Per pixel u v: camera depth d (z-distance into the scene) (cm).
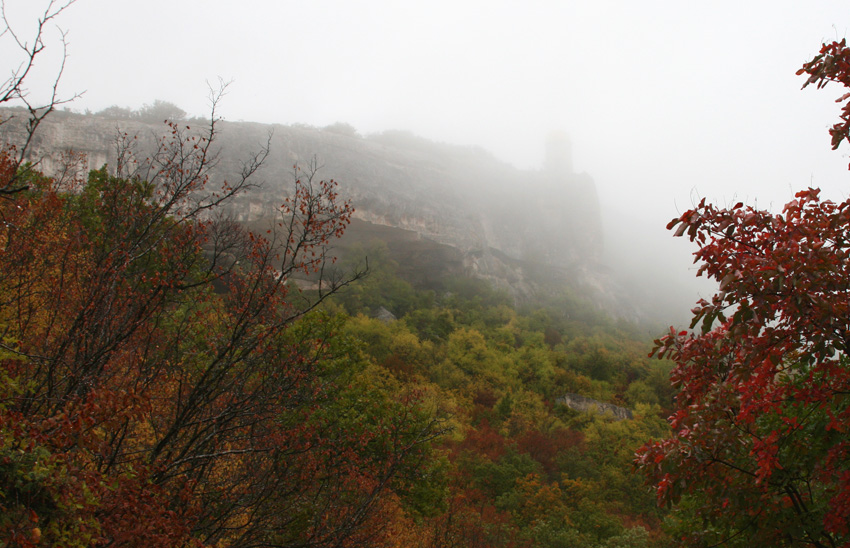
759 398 570
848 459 575
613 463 4334
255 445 873
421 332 7506
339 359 1552
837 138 592
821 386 580
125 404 550
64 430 520
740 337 574
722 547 730
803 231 562
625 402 6700
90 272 730
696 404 674
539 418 5297
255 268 816
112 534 574
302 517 973
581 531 3027
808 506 637
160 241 734
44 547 507
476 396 5616
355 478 1043
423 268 10588
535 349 7762
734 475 633
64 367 714
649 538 2712
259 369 838
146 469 625
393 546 1332
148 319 736
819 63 603
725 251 598
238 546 880
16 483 503
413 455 1606
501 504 3341
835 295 544
